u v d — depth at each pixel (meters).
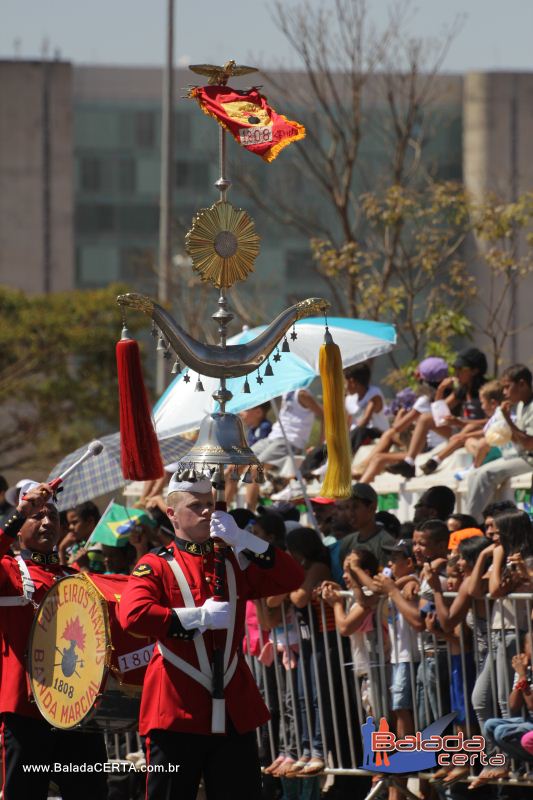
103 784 17.20
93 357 86.38
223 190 15.09
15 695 16.72
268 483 30.25
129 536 25.52
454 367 29.19
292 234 117.56
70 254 130.88
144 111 131.12
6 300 85.69
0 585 17.03
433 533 20.31
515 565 18.64
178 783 14.77
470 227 47.06
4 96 129.25
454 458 27.12
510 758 19.17
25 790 16.70
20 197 129.75
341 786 21.28
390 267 48.91
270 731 21.73
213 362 15.05
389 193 48.53
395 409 33.12
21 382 86.81
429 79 59.09
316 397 35.09
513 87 118.00
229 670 14.95
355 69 56.97
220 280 15.02
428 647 19.98
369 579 20.22
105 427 94.00
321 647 21.28
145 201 131.12
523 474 24.27
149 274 106.75
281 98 69.50
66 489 25.77
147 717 14.95
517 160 118.44
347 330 25.36
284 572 15.27
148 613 14.45
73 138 130.62
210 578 15.07
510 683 19.09
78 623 16.08
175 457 29.11
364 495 22.23
